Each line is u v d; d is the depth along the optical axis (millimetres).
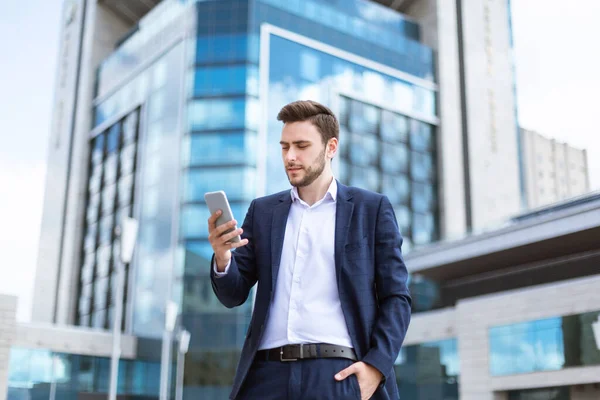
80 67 67438
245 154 47281
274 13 51562
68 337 41000
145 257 50156
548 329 26688
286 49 51281
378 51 56938
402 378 33812
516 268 35031
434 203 56781
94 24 66938
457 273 36844
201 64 49938
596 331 24891
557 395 26219
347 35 55062
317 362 2398
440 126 59156
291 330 2457
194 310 44906
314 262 2557
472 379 29312
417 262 36094
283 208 2697
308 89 51344
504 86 65938
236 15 50531
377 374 2359
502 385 27969
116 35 68250
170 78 52812
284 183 48406
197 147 48156
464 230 57031
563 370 25734
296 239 2617
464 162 59875
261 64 49812
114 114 59844
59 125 67938
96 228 58812
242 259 2688
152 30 57125
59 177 65062
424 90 59500
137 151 55438
